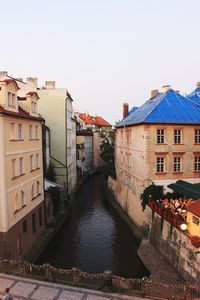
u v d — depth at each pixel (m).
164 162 32.91
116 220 39.09
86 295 17.02
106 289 17.56
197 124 33.34
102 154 72.19
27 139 27.19
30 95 28.50
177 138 33.25
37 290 17.45
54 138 46.91
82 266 25.56
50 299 16.53
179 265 22.92
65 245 30.34
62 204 42.62
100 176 78.56
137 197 35.56
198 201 22.33
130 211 38.97
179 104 35.16
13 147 23.73
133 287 17.47
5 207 22.00
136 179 36.31
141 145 33.69
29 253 26.11
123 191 44.06
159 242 27.34
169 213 25.23
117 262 26.31
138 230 33.72
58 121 46.94
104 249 29.33
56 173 46.84
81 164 70.88
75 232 34.31
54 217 37.09
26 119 26.81
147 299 16.78
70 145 52.91
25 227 26.52
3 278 18.78
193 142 33.56
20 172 25.64
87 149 81.25
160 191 31.78
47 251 28.62
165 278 22.16
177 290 16.92
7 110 22.70
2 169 21.77
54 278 18.64
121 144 46.03
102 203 48.25
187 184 29.97
